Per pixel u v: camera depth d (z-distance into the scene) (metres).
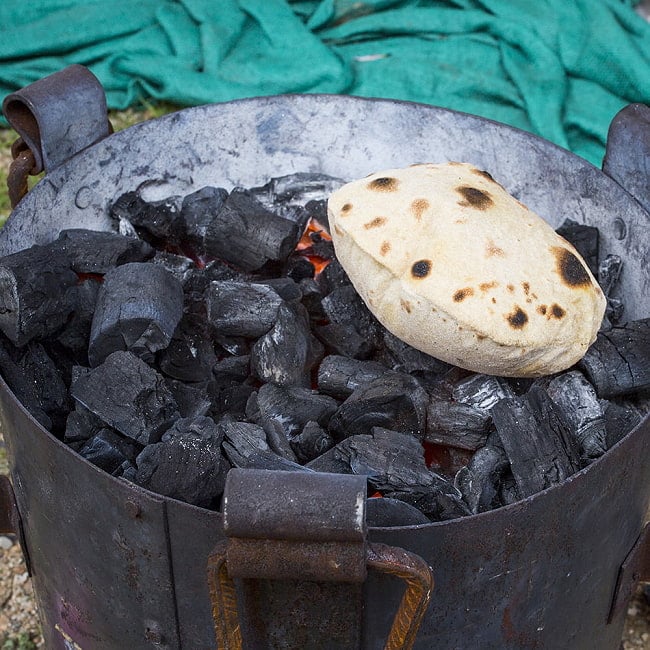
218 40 1.39
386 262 0.75
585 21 1.37
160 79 1.39
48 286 0.77
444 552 0.65
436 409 0.76
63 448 0.68
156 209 0.92
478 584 0.67
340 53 1.40
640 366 0.79
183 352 0.80
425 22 1.42
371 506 0.68
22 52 1.41
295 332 0.80
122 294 0.78
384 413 0.75
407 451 0.72
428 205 0.76
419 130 0.95
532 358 0.74
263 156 0.98
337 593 0.65
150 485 0.69
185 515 0.65
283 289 0.84
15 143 0.86
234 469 0.60
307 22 1.45
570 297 0.74
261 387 0.78
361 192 0.78
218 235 0.86
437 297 0.73
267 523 0.59
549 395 0.78
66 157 0.88
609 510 0.70
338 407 0.77
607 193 0.87
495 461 0.74
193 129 0.94
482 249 0.74
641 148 0.83
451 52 1.39
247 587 0.66
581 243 0.87
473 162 0.94
